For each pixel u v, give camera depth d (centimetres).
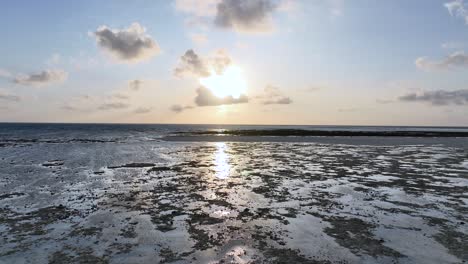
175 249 727
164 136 5844
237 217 959
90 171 1781
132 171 1784
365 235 813
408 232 835
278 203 1114
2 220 930
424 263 658
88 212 1007
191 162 2167
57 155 2553
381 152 2848
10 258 679
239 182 1479
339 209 1042
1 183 1448
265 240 780
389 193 1261
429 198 1184
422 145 3691
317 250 722
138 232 833
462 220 931
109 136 5803
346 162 2164
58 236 805
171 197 1199
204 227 872
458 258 681
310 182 1475
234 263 657
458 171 1791
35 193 1258
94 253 705
